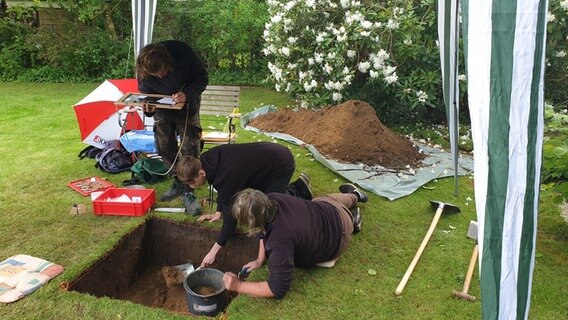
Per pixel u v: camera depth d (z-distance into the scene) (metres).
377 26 5.71
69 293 2.75
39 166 4.80
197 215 3.71
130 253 3.46
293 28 6.38
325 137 5.41
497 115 1.80
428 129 6.32
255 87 9.12
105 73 9.55
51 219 3.66
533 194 1.83
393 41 6.07
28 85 8.98
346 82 5.89
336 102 6.25
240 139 5.77
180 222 3.63
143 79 3.60
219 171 3.00
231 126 4.66
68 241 3.34
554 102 6.36
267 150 3.18
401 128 6.23
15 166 4.78
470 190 4.46
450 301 2.80
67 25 9.61
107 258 3.20
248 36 9.21
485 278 1.90
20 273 2.88
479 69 1.83
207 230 3.54
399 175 4.73
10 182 4.37
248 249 3.44
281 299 2.77
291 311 2.67
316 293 2.85
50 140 5.65
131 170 4.49
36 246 3.27
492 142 1.82
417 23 5.96
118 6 9.80
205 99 5.21
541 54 1.75
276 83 7.28
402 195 4.29
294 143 5.65
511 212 1.84
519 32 1.74
